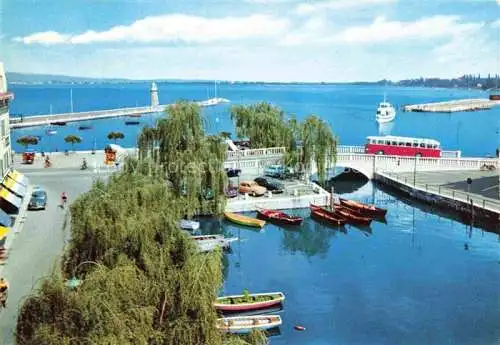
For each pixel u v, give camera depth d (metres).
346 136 189.00
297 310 50.00
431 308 50.88
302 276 59.09
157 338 25.50
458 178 102.06
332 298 53.00
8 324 39.59
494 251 68.44
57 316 23.39
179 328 25.89
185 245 33.31
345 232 77.06
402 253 67.62
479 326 47.19
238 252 67.12
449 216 86.00
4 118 74.00
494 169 109.25
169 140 71.00
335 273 60.16
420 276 59.34
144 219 34.88
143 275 28.62
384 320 48.38
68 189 82.88
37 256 53.34
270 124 108.94
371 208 84.88
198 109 74.06
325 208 84.25
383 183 106.31
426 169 110.19
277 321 45.59
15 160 107.62
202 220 77.44
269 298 49.66
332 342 44.06
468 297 53.56
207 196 72.56
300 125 99.56
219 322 28.36
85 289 24.92
